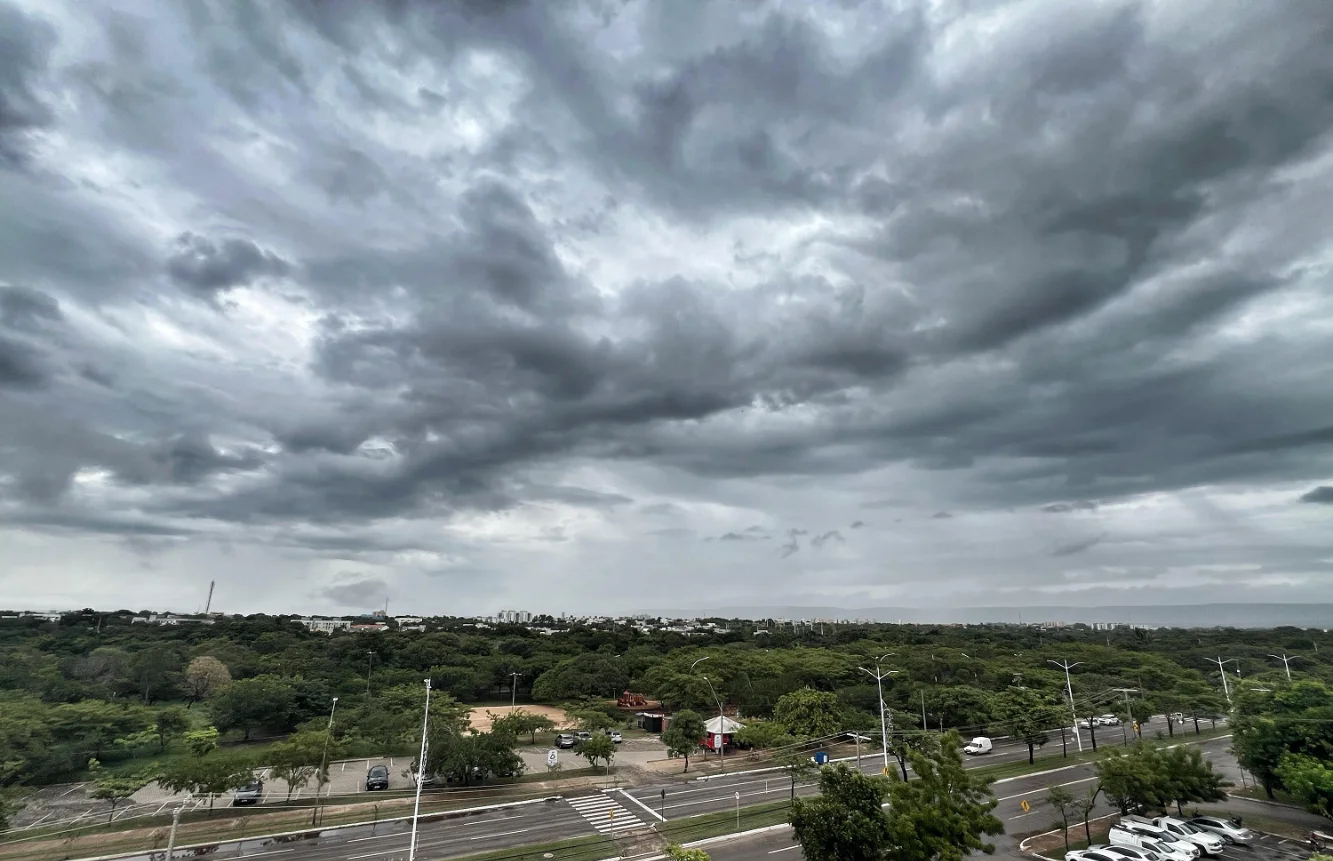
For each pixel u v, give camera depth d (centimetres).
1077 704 8169
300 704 9400
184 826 5322
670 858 4456
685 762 7562
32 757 6669
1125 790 4703
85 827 5288
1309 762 4828
